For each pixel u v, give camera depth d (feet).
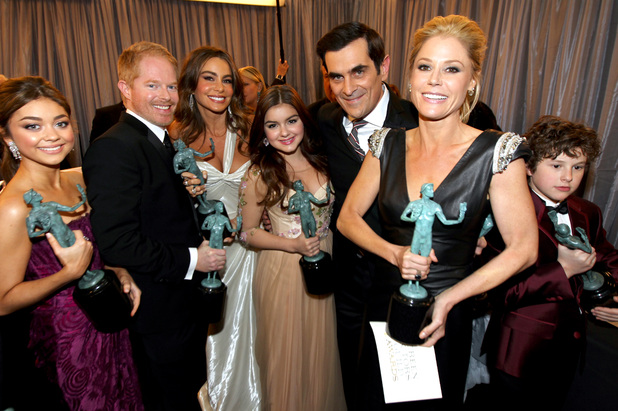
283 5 16.94
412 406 4.29
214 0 15.88
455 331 4.14
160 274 5.28
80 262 4.29
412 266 3.63
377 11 15.90
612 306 5.08
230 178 7.50
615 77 8.58
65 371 4.90
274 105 6.02
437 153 3.97
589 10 9.04
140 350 5.89
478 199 3.78
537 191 5.20
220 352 7.91
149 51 5.16
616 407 5.16
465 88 3.67
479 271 3.72
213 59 7.06
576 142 4.66
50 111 4.36
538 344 5.05
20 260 4.41
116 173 4.82
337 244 7.00
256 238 6.65
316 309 6.68
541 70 10.32
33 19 14.40
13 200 4.37
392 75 15.38
